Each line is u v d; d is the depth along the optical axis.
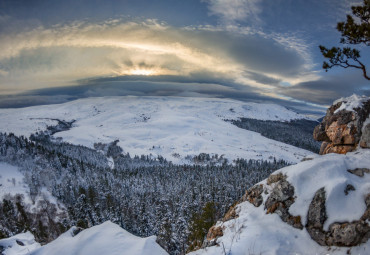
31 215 104.25
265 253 8.38
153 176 156.00
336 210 8.87
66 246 8.24
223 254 8.56
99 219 73.12
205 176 148.75
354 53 12.72
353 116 13.93
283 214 10.29
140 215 68.06
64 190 121.00
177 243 32.66
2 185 129.25
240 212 12.62
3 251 15.52
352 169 10.55
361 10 12.17
